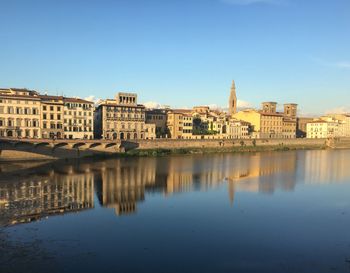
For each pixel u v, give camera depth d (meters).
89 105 161.25
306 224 51.41
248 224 50.91
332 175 103.31
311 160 150.75
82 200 64.06
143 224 50.03
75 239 43.34
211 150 182.88
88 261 37.06
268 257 39.06
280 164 131.88
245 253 40.06
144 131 183.88
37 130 145.38
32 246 40.69
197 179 91.19
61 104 151.38
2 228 46.78
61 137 152.00
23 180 83.19
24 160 119.31
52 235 44.53
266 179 93.12
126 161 130.75
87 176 92.06
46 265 35.84
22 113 141.62
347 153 199.12
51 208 57.62
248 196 70.38
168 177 93.75
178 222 51.28
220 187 79.81
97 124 188.88
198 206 61.16
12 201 61.66
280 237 45.53
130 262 37.06
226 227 49.31
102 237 44.28
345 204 64.56
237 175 99.75
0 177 86.81
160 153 159.00
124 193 71.19
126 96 181.62
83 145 136.38
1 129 136.50
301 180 92.69
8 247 40.25
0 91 154.62
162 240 43.69
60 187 75.75
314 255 39.78
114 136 173.75
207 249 41.06
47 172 97.31
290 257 39.16
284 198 69.06
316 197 70.62
